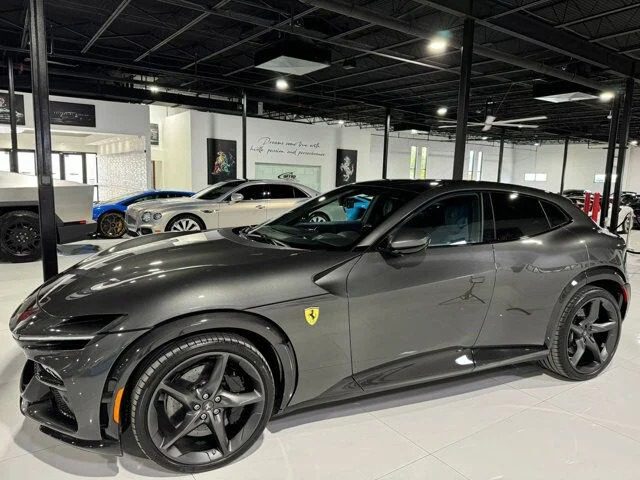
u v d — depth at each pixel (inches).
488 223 103.0
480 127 870.4
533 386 112.3
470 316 97.4
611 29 302.8
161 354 69.9
